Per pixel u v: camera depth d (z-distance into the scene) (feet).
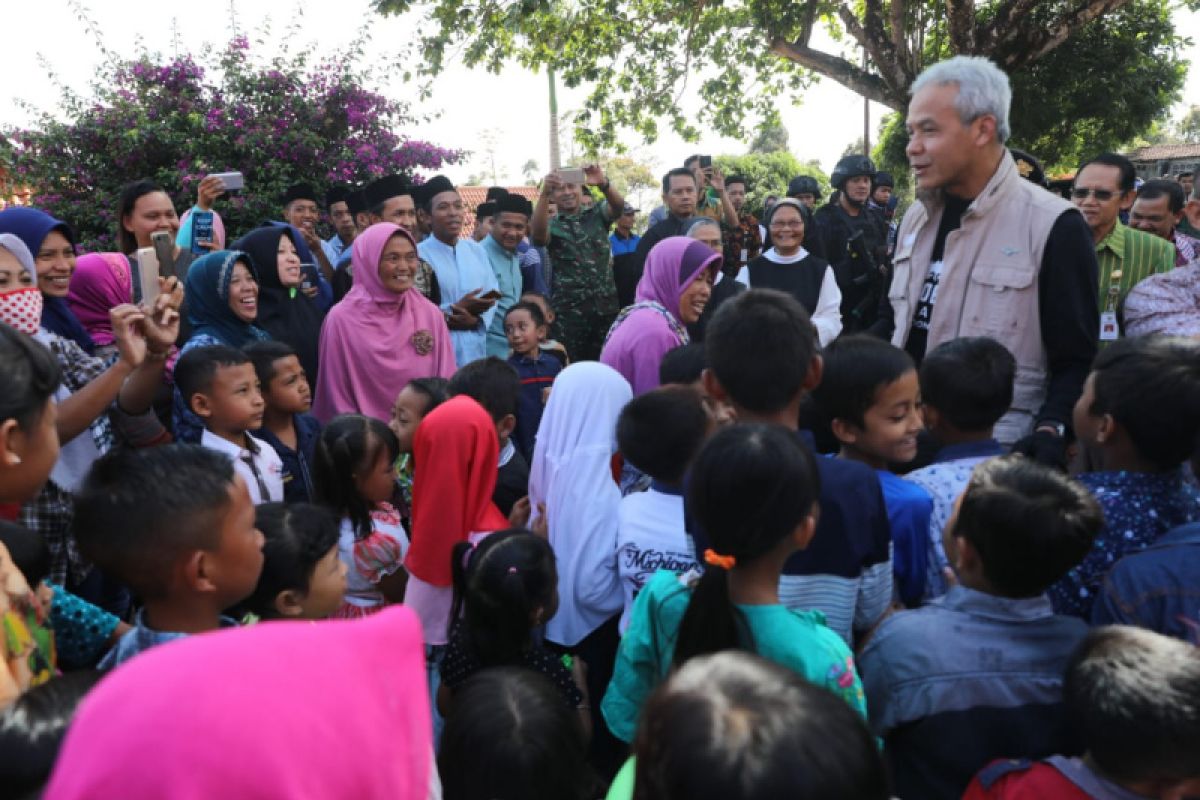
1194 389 6.02
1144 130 43.83
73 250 11.29
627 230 26.03
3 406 4.86
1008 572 5.37
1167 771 4.42
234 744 2.12
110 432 9.61
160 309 9.01
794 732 2.80
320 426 12.01
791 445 5.27
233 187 15.24
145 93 28.14
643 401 7.99
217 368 9.42
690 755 2.81
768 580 5.41
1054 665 5.38
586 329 21.63
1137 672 4.50
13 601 4.66
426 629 9.27
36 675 4.75
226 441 9.54
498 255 19.85
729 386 7.04
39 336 9.37
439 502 9.12
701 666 3.16
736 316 7.05
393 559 9.66
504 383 10.62
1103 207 12.80
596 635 9.11
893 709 5.56
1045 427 8.73
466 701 6.04
